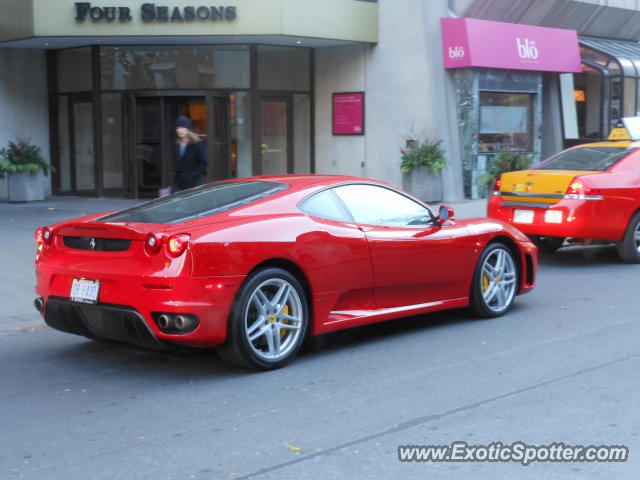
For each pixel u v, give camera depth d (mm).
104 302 5066
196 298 4828
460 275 6523
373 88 18016
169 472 3646
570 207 9133
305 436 4074
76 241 5359
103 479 3588
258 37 16609
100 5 15961
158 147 18047
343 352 5820
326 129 19047
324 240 5504
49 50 18891
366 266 5766
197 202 5625
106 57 17891
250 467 3680
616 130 10383
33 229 12844
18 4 16266
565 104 20125
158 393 4910
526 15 18703
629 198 9430
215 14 15977
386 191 6242
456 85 17328
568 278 8914
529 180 9539
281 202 5508
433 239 6258
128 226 5031
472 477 3539
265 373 5285
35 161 17562
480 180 16312
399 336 6297
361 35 17375
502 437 4008
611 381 4922
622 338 6035
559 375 5074
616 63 19531
